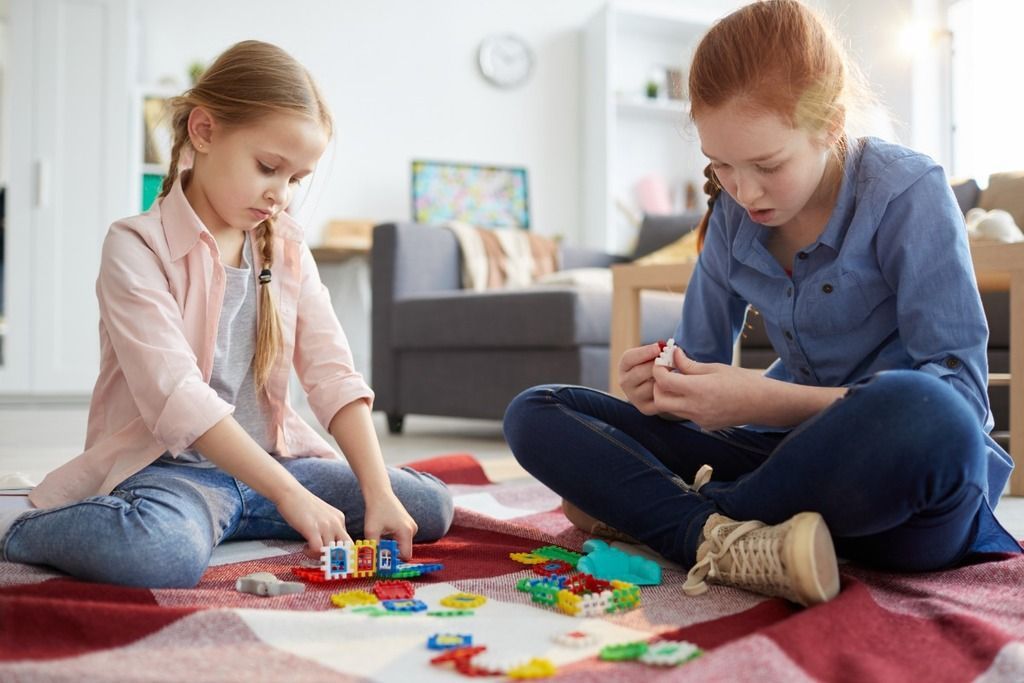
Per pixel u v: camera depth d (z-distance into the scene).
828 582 0.78
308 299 1.21
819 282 0.99
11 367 3.95
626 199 4.79
